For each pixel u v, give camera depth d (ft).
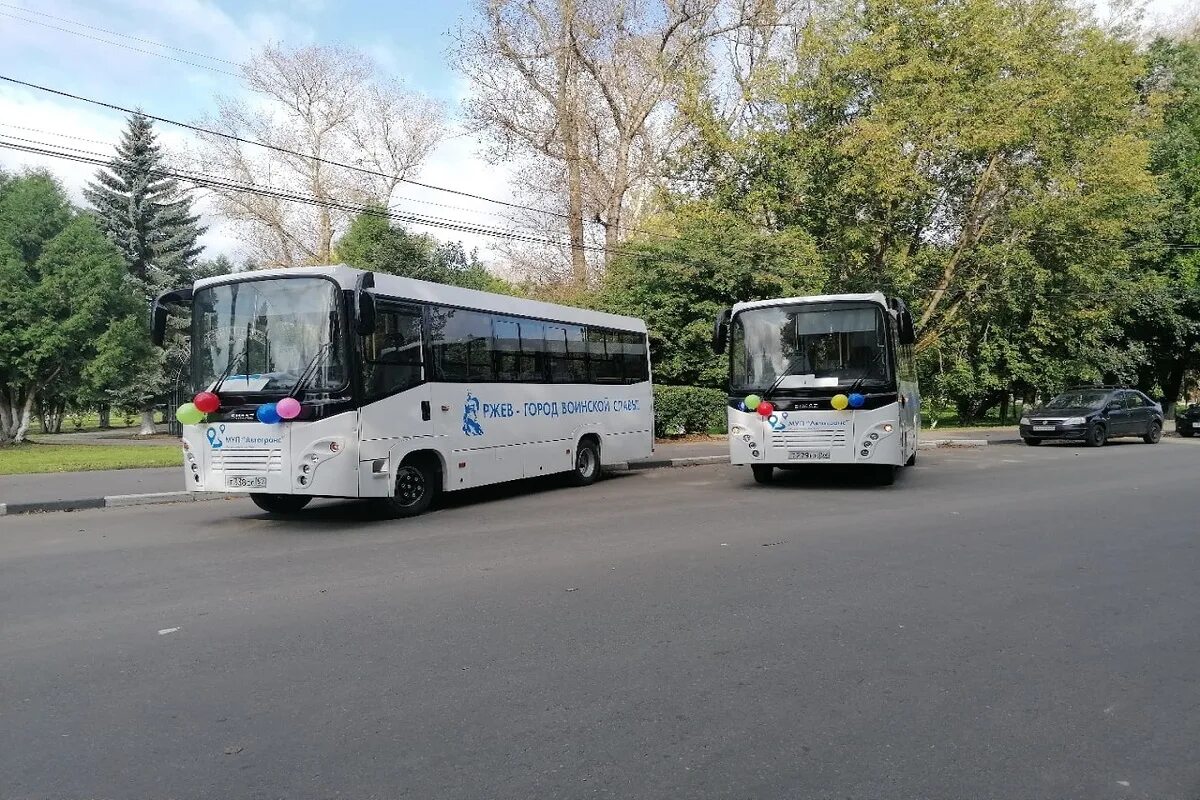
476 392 42.98
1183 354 122.93
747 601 22.16
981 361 112.16
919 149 92.07
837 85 94.38
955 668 17.03
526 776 12.53
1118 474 52.60
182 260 139.64
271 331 36.35
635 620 20.47
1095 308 109.50
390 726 14.34
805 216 97.86
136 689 16.21
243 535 34.50
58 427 163.32
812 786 12.20
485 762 13.00
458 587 24.08
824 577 24.82
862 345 46.03
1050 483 48.26
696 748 13.43
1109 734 13.97
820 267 91.40
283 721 14.60
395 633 19.62
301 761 13.07
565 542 31.22
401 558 28.66
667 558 27.76
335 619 20.90
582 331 52.60
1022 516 36.09
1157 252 112.37
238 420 35.94
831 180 95.96
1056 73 93.97
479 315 43.68
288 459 35.14
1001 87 90.68
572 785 12.25
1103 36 100.01
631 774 12.57
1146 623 20.13
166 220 139.33
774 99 97.40
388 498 37.86
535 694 15.72
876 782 12.32
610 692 15.80
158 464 63.77
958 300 105.50
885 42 91.09
